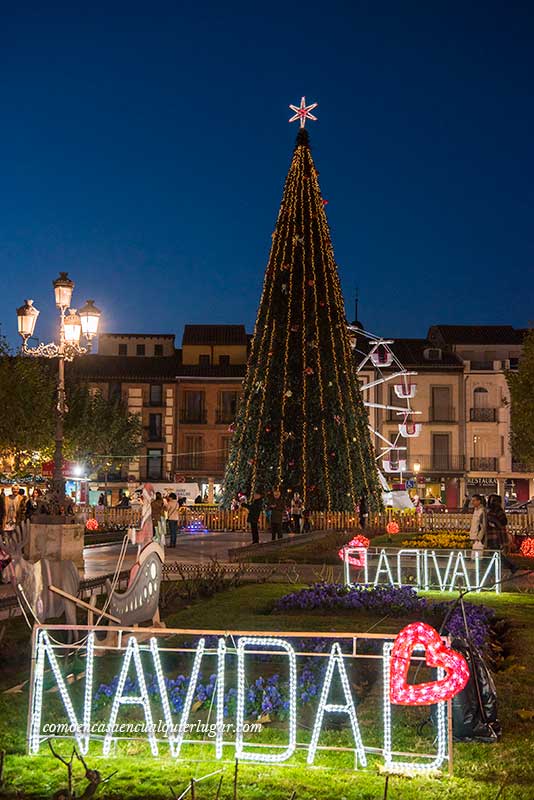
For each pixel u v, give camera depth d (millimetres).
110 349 73500
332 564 23062
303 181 38406
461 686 6344
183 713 6824
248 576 19844
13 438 42469
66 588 10078
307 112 39250
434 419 69750
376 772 6371
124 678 6906
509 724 7500
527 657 10289
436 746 6809
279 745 6746
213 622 12500
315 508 35594
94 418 60125
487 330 73188
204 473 68688
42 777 6195
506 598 16219
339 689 8516
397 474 68750
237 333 73188
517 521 36656
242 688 6758
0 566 11453
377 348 57969
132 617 10359
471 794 5887
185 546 30672
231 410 69250
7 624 12469
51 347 21516
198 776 6238
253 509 32375
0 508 28328
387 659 6590
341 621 12680
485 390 70062
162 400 69062
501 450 69375
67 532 17453
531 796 5867
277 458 35844
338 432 35969
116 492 67562
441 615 13227
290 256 37281
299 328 36531
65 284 21109
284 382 36188
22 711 7824
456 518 36719
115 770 6355
